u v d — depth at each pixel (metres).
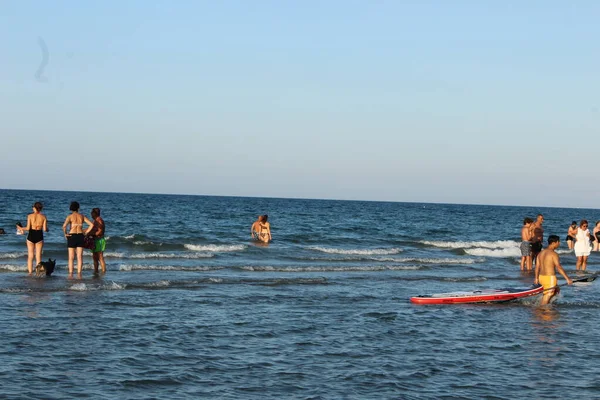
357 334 11.18
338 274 19.72
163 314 12.32
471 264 24.25
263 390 7.92
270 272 19.64
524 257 22.72
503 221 73.75
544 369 9.20
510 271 22.23
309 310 13.35
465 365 9.31
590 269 23.33
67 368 8.53
